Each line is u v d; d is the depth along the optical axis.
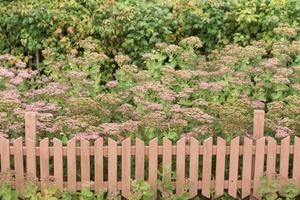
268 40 9.34
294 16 9.53
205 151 6.64
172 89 8.26
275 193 6.69
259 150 6.67
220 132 7.13
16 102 7.13
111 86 8.11
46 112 7.38
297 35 9.27
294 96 7.67
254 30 9.48
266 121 7.02
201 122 7.08
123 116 7.46
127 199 6.74
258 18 9.44
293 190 6.68
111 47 9.59
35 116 6.55
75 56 9.38
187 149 6.62
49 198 6.50
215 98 8.00
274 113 7.39
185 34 9.58
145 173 6.85
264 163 6.83
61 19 9.59
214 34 9.56
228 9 9.62
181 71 8.16
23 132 7.00
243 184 6.74
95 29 9.58
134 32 9.48
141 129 7.11
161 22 9.45
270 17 9.30
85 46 8.93
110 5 9.75
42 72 9.63
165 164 6.62
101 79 9.52
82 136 6.68
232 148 6.66
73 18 9.59
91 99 7.32
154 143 6.58
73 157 6.59
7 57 8.70
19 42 9.81
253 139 6.76
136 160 6.61
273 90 8.38
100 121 7.27
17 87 8.10
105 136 6.93
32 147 6.56
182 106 7.89
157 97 7.78
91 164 6.88
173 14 9.55
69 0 9.81
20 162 6.59
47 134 7.00
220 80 8.36
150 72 8.68
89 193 6.55
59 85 7.98
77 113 7.19
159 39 9.48
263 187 6.68
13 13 9.66
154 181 6.66
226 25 9.55
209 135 6.93
